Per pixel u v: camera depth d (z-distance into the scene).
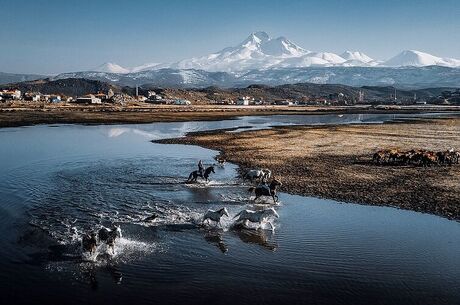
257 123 104.19
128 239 19.83
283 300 14.25
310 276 16.06
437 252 18.48
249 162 41.44
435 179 33.09
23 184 30.89
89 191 28.86
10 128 85.88
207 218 21.80
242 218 21.84
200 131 78.94
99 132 77.56
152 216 22.91
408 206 25.53
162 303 14.03
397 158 40.69
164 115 133.75
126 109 170.12
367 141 59.03
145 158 44.34
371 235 20.59
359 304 14.03
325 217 23.47
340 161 41.75
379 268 16.83
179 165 39.81
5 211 23.92
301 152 48.12
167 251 18.47
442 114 154.00
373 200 26.89
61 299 14.28
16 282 15.46
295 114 158.75
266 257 17.88
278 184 27.23
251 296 14.51
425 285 15.42
